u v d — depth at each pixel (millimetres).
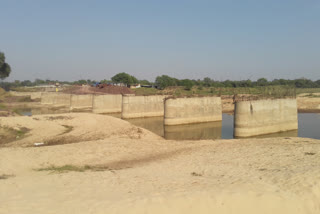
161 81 85188
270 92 38750
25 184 10102
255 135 31719
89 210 7383
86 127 30391
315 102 60188
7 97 78938
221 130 37094
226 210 8016
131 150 20750
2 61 76500
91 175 12172
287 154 17500
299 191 9383
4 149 19094
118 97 56562
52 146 21000
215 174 12609
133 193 8945
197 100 41938
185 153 19812
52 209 7398
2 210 7121
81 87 79750
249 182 10180
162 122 44625
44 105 69000
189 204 8039
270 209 8266
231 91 61625
